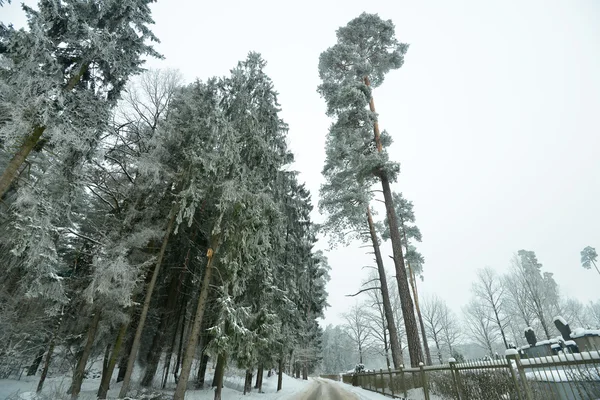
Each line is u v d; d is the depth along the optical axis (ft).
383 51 60.70
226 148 38.14
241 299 42.34
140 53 34.99
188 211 34.42
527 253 122.62
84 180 33.96
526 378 16.03
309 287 75.25
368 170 46.52
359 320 127.24
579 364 12.85
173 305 48.60
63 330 37.47
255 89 49.19
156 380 48.42
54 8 27.43
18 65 25.11
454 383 24.38
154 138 37.68
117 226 36.52
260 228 39.29
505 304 98.63
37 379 39.73
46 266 26.78
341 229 59.21
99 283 29.07
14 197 30.58
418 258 86.43
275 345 41.93
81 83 32.76
